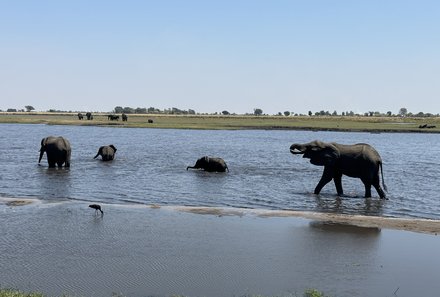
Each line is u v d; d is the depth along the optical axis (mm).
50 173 36875
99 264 15594
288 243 18312
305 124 138500
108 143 70250
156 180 34375
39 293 12602
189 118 185250
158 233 19422
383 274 15133
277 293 13469
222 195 28859
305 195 29547
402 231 20359
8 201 25406
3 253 16500
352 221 22094
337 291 13727
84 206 24469
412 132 115812
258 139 85312
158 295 13227
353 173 29562
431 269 15633
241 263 15922
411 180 36781
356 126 129875
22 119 159125
